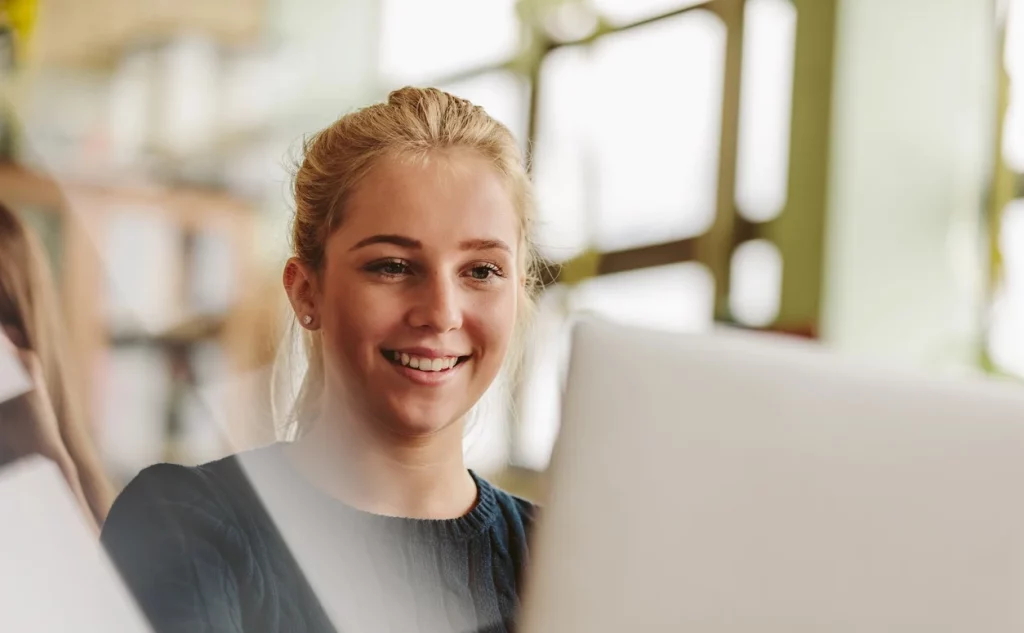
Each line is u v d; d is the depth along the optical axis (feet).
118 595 2.92
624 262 10.81
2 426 3.53
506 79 11.09
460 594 2.97
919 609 1.92
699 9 10.50
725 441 1.97
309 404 3.11
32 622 2.97
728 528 1.96
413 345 2.93
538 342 3.43
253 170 7.93
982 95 10.09
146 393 5.00
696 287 10.45
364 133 2.99
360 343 2.94
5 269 3.98
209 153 7.97
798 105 10.19
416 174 2.93
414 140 2.96
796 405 1.98
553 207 10.71
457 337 2.95
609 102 10.95
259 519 2.95
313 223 3.07
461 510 3.11
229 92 8.66
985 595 1.91
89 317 5.76
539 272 3.34
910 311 10.07
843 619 1.93
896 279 10.09
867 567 1.94
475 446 3.32
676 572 1.96
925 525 1.93
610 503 1.99
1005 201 9.99
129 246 6.70
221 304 6.14
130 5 8.04
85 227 6.47
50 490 3.43
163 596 2.85
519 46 11.09
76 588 2.97
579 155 10.95
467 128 3.01
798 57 10.19
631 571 1.97
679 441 1.98
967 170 10.14
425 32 10.66
